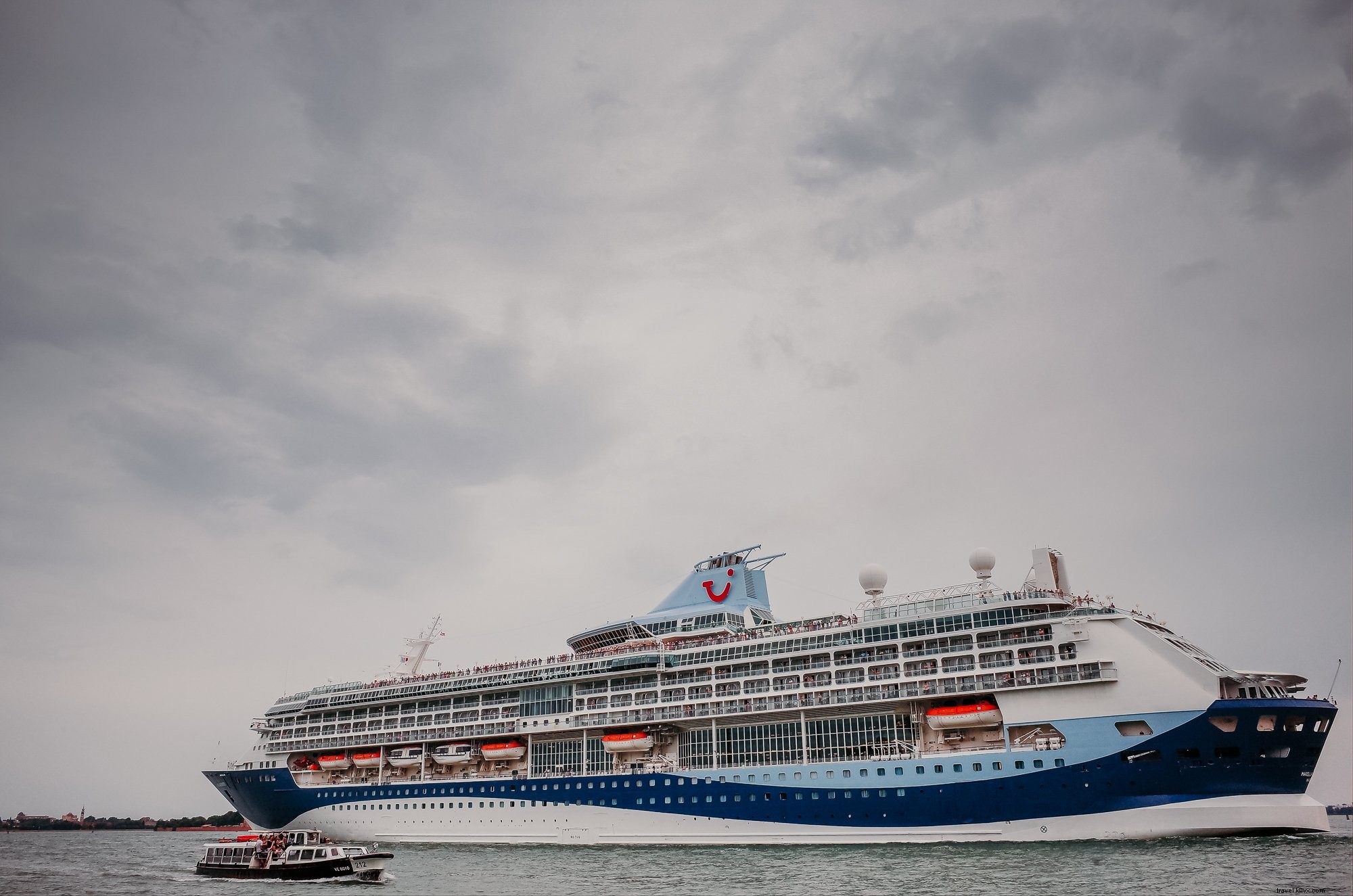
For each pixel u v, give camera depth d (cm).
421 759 11175
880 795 8138
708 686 9575
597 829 9369
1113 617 7819
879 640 8812
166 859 12112
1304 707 7188
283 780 11656
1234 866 6238
